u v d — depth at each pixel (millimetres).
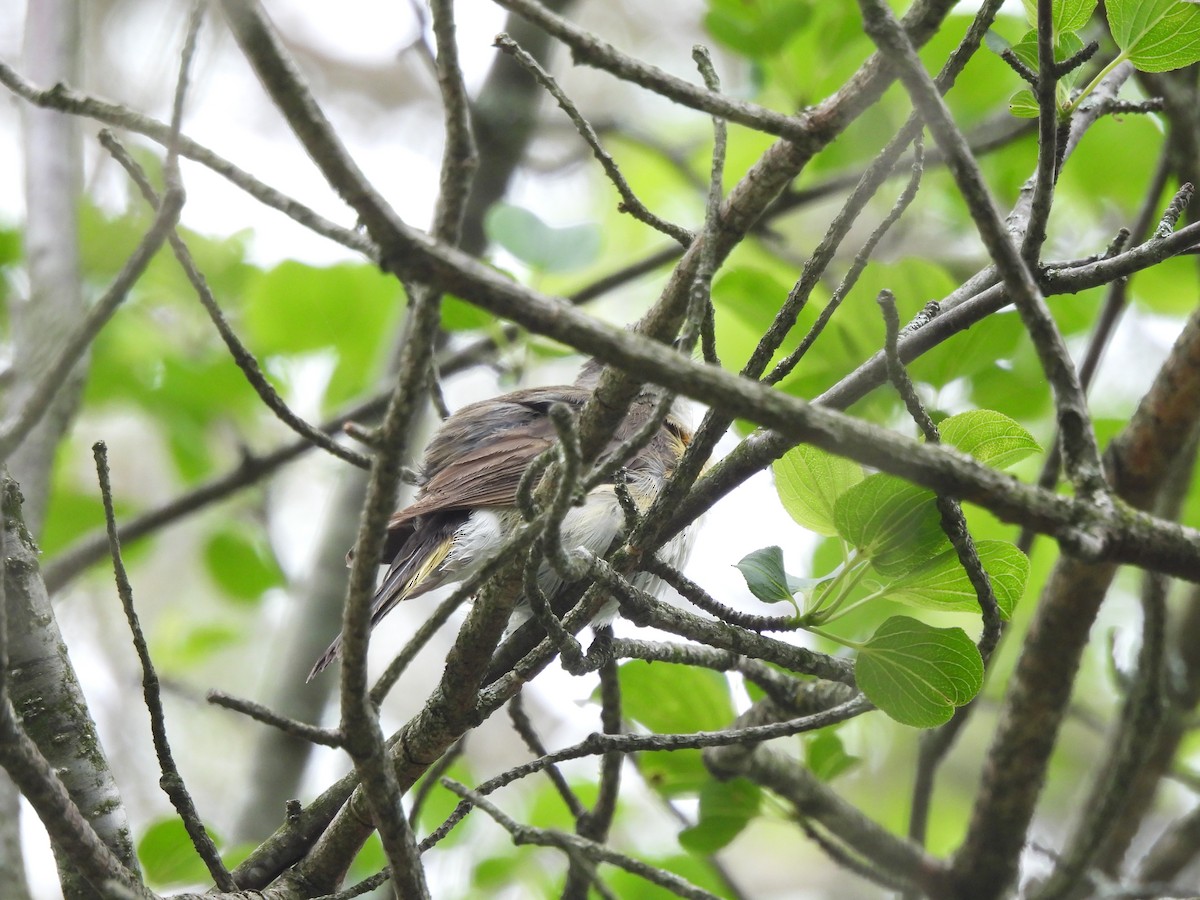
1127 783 9070
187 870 8109
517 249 9578
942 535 6109
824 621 6324
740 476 6488
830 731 9164
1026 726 8984
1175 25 5773
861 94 4992
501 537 9695
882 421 9125
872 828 9125
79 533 14031
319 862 6742
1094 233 12805
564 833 7078
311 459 18297
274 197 4641
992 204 4754
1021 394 9430
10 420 5457
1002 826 9172
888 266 9500
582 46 4770
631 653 6645
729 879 10188
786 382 9234
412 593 9492
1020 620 12328
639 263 12758
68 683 6289
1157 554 4555
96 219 12656
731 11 11992
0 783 8180
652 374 4281
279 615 17719
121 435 18438
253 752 11930
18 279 12602
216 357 13344
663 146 13773
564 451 4707
